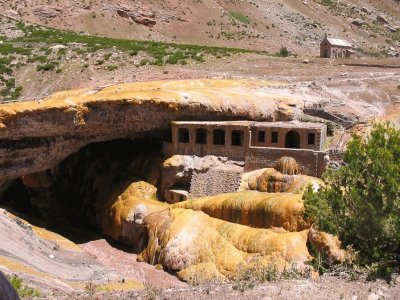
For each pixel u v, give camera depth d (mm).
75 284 23375
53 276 23125
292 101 42188
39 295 16359
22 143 36094
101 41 78562
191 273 29297
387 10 179750
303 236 27922
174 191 36500
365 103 48188
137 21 117312
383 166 17469
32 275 20906
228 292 14562
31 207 43188
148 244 33594
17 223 30672
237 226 31078
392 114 45438
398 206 17188
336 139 39031
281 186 33156
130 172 40688
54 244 31531
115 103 36969
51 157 37719
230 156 36656
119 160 42406
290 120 40188
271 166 35281
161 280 29469
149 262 32625
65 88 60594
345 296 13969
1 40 79312
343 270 16578
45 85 61938
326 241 25844
